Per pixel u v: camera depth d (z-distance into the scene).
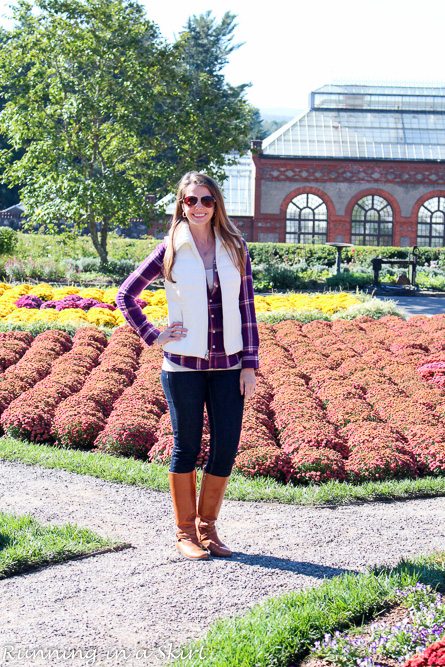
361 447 5.64
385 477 5.35
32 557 3.57
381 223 38.59
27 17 22.58
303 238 38.34
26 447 5.84
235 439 3.62
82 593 3.26
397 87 40.97
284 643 2.74
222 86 54.41
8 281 20.56
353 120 40.16
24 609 3.10
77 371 7.83
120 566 3.58
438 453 5.61
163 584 3.37
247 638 2.76
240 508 4.57
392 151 38.66
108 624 2.97
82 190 21.77
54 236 29.30
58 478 5.10
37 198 22.61
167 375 3.57
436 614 2.85
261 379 7.65
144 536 4.03
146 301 13.45
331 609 3.01
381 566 3.54
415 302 20.38
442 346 9.62
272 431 6.23
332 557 3.75
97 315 11.41
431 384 7.71
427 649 2.41
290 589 3.33
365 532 4.15
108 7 22.75
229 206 39.47
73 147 23.12
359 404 6.75
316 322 11.36
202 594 3.26
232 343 3.54
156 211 25.19
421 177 38.12
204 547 3.78
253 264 29.61
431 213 38.69
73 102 21.95
